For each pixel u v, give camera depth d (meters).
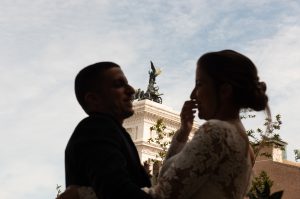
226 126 2.81
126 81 3.24
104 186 2.55
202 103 3.11
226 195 2.74
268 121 3.73
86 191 2.78
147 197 2.60
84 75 3.21
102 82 3.16
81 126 2.87
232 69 3.02
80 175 2.79
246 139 2.91
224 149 2.74
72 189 2.82
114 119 3.06
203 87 3.09
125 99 3.19
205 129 2.78
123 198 2.53
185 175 2.69
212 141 2.73
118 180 2.55
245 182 2.87
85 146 2.73
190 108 3.71
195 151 2.72
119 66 3.29
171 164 2.86
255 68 3.10
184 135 3.68
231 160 2.75
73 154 2.80
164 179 2.73
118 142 2.82
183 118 3.71
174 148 3.66
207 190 2.73
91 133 2.77
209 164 2.71
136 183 2.95
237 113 3.04
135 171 2.95
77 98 3.27
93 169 2.62
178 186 2.68
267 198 5.66
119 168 2.60
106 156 2.63
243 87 3.01
